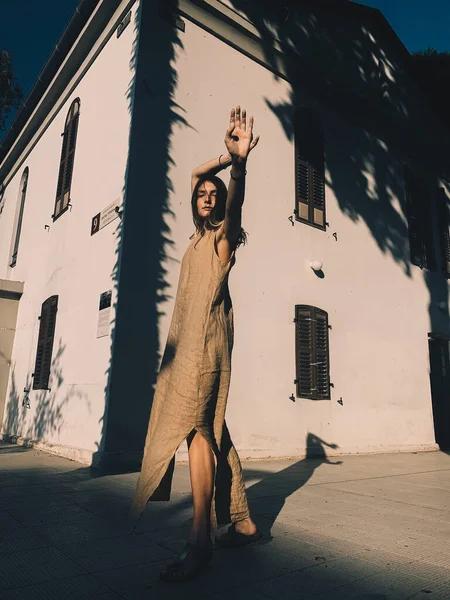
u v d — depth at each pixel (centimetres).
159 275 567
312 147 848
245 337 660
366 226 917
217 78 705
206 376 176
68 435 590
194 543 169
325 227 826
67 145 822
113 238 575
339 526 261
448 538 241
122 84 641
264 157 757
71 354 636
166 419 175
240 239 193
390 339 895
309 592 160
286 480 443
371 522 274
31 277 887
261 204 732
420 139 1127
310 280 773
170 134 621
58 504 297
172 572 165
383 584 171
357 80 977
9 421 845
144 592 155
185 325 185
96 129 706
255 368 660
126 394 512
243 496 207
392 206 1000
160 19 650
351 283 848
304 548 213
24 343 853
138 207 567
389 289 927
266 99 782
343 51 964
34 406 738
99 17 717
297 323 728
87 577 168
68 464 510
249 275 688
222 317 188
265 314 693
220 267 187
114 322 525
